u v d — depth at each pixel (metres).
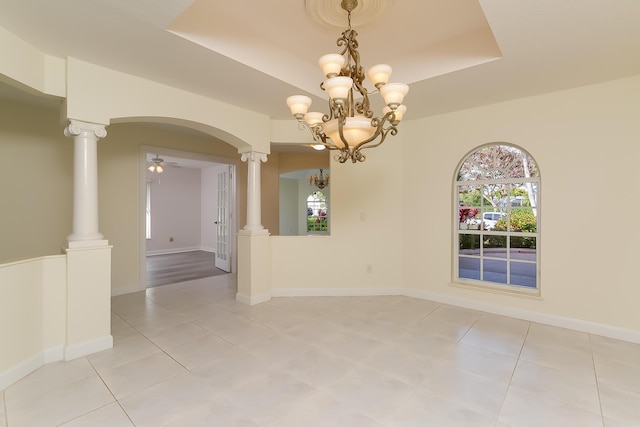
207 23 2.45
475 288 3.81
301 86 3.26
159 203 8.78
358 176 4.45
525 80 3.00
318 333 3.07
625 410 1.91
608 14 1.98
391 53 3.13
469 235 4.04
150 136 4.95
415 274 4.30
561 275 3.29
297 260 4.43
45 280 2.50
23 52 2.32
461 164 4.01
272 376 2.29
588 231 3.15
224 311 3.76
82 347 2.61
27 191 3.75
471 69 2.77
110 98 2.78
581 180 3.18
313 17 2.55
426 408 1.93
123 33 2.25
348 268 4.46
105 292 2.75
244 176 6.35
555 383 2.20
